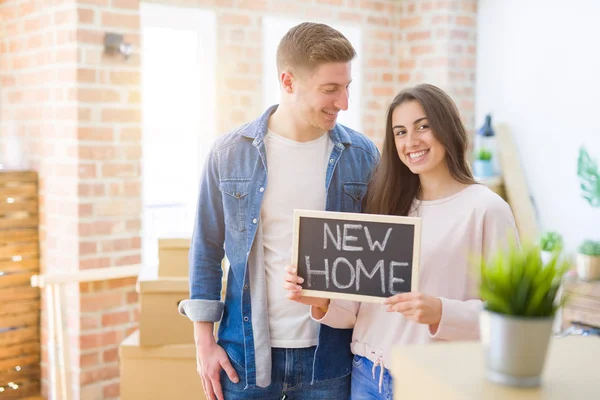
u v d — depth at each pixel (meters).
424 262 1.73
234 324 1.96
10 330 3.76
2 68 3.99
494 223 1.69
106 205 3.50
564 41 4.16
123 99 3.53
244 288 1.92
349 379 1.98
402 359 1.03
